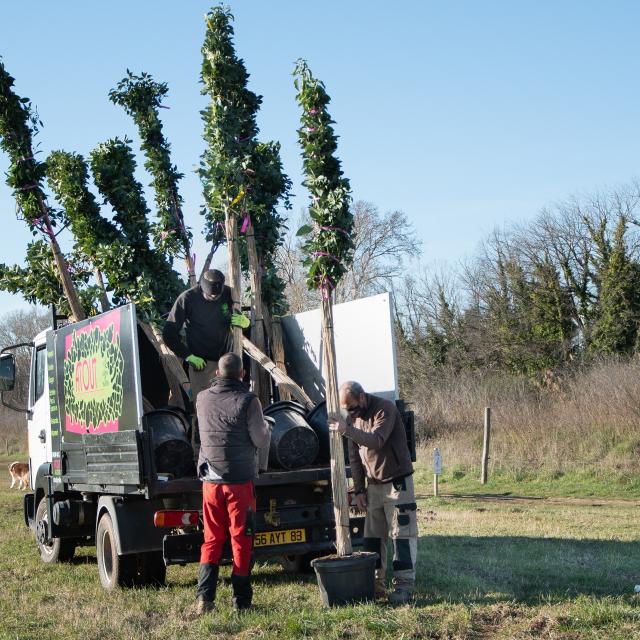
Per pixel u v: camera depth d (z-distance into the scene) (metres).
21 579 8.33
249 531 6.40
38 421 9.95
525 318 36.53
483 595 6.61
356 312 7.92
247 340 8.48
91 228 10.18
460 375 33.94
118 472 7.35
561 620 5.65
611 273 33.81
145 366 9.35
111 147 10.73
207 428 6.43
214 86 9.09
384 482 6.54
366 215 43.41
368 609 5.96
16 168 10.03
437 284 39.22
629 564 8.14
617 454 19.33
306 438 7.41
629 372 22.22
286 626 5.77
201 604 6.38
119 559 7.54
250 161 9.36
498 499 16.55
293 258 29.00
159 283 10.20
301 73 6.68
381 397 7.23
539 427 21.41
